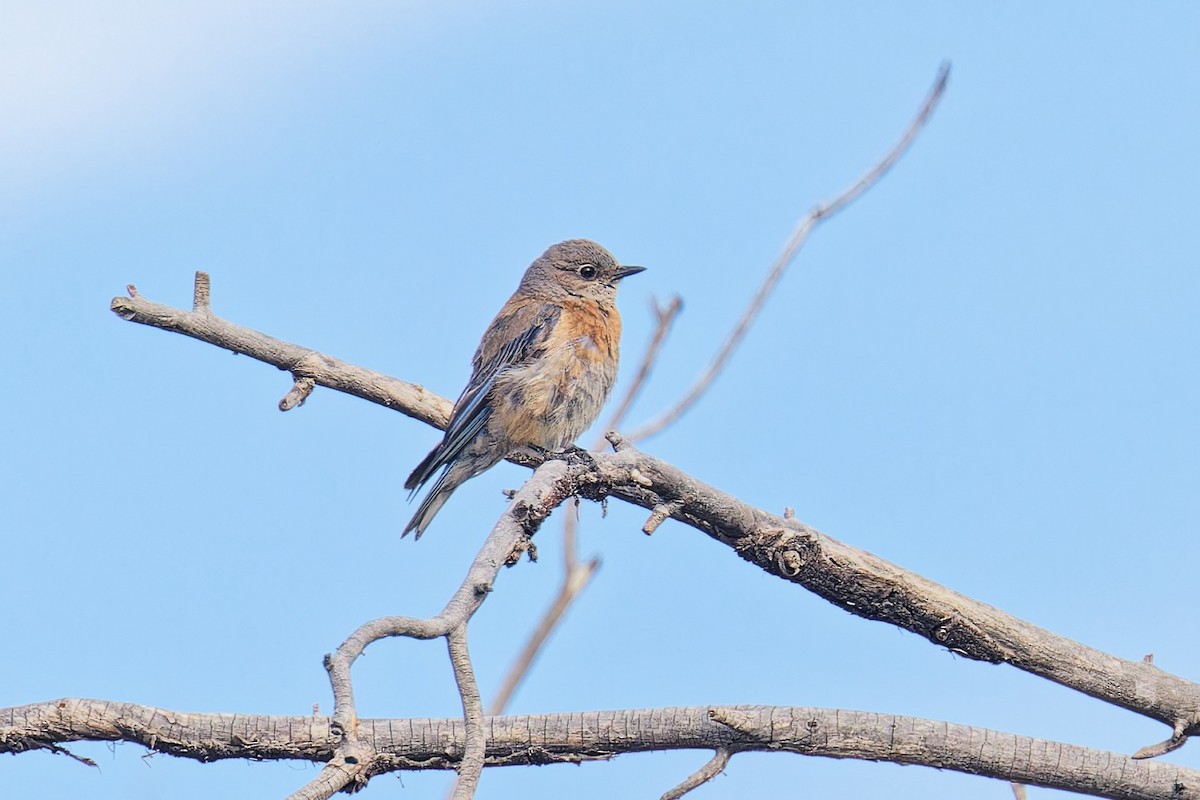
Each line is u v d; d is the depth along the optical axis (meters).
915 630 11.70
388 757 10.27
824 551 11.54
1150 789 10.19
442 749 10.26
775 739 9.97
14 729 10.01
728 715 9.69
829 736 10.02
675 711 10.17
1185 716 11.45
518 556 9.89
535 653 12.22
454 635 8.15
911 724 10.12
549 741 10.24
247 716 10.30
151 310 14.30
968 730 10.18
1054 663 11.55
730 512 11.41
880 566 11.59
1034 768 10.14
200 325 14.41
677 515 11.55
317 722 10.30
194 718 10.23
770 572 11.68
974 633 11.55
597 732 10.21
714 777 9.94
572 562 12.56
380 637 7.78
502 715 10.68
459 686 8.01
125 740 10.14
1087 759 10.19
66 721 10.05
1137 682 11.50
